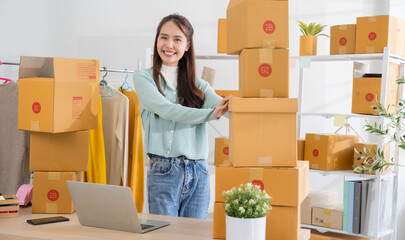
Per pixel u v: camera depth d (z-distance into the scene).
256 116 1.81
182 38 2.34
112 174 2.93
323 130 4.51
